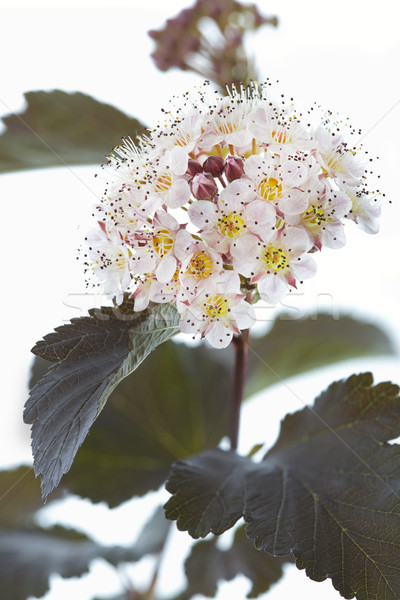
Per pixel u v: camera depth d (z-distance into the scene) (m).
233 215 0.21
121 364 0.21
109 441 0.26
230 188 0.21
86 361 0.21
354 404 0.23
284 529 0.21
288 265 0.21
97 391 0.21
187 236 0.21
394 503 0.21
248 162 0.21
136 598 0.26
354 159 0.22
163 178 0.22
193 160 0.22
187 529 0.21
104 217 0.22
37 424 0.21
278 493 0.22
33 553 0.26
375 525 0.21
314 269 0.21
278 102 0.22
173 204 0.21
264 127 0.22
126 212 0.22
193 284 0.21
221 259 0.21
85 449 0.26
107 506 0.26
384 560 0.21
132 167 0.22
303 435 0.23
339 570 0.21
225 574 0.26
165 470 0.26
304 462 0.23
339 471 0.22
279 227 0.21
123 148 0.23
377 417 0.23
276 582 0.26
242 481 0.22
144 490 0.26
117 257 0.22
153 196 0.22
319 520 0.21
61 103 0.26
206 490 0.22
